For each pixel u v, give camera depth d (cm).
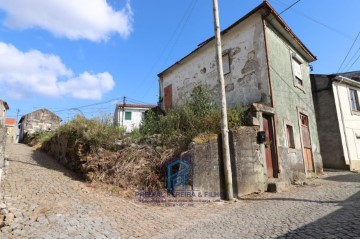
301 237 392
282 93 1096
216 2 862
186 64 1471
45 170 1016
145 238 483
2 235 457
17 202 611
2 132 811
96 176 836
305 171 1134
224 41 1220
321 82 1588
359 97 1698
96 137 922
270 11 1038
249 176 848
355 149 1550
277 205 654
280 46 1164
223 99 814
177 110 1044
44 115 3478
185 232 500
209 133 833
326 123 1541
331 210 535
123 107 2594
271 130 991
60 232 484
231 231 479
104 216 579
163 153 826
